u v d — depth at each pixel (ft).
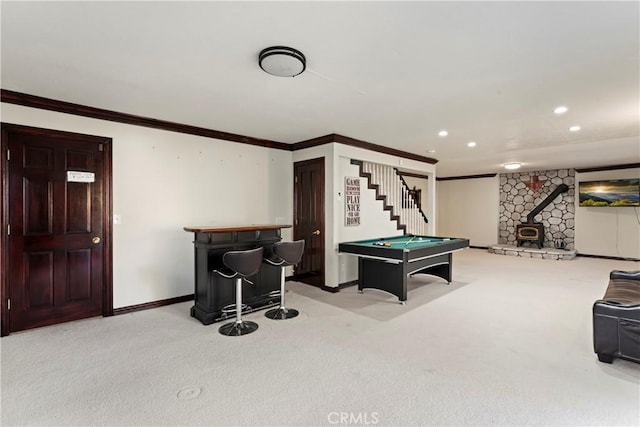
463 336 10.34
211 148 15.15
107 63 8.21
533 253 27.25
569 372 8.07
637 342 8.05
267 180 17.29
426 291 15.93
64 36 6.92
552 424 6.15
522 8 5.91
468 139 16.75
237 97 10.68
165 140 13.71
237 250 12.41
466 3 5.75
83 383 7.57
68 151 11.49
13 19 6.27
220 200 15.44
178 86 9.71
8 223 10.46
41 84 9.61
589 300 14.39
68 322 11.54
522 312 12.72
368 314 12.49
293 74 8.23
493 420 6.28
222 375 7.95
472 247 33.65
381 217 19.20
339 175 16.63
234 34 6.84
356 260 17.63
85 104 11.36
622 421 6.23
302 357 8.90
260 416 6.43
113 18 6.25
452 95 10.45
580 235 27.63
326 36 6.93
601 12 6.02
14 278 10.57
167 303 13.78
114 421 6.27
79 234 11.75
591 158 22.66
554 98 10.68
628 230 25.46
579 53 7.66
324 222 16.33
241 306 12.08
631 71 8.63
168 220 13.80
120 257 12.60
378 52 7.64
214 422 6.25
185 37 6.97
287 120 13.37
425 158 22.30
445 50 7.54
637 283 11.49
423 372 8.09
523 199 30.63
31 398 6.98
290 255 12.27
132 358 8.83
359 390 7.32
